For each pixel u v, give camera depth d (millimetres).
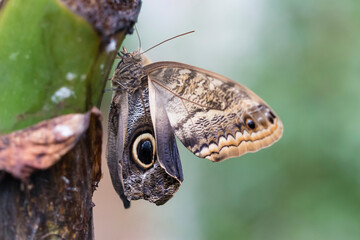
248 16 774
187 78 509
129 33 410
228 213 747
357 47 716
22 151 382
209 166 777
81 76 391
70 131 388
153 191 517
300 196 722
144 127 519
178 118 514
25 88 385
